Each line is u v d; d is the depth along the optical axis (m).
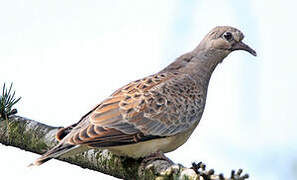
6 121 11.06
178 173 9.35
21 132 11.05
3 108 11.08
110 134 10.87
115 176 11.15
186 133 12.27
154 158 11.17
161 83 12.09
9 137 11.05
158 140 11.54
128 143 10.99
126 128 11.10
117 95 11.55
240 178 8.44
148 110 11.47
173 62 13.34
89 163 11.13
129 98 11.47
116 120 11.09
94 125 10.83
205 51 13.43
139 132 11.22
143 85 11.90
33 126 11.15
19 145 11.13
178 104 11.98
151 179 10.77
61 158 11.21
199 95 12.67
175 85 12.24
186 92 12.32
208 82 13.29
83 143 10.38
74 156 11.09
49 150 10.34
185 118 12.08
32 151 11.18
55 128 11.16
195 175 9.31
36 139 11.04
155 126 11.48
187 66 13.12
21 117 11.27
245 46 13.75
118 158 11.07
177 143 12.14
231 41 13.66
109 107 11.22
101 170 11.16
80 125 10.97
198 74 13.05
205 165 9.36
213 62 13.46
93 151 11.10
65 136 10.63
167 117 11.72
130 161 11.10
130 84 11.95
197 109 12.46
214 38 13.55
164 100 11.78
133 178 10.98
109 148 10.95
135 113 11.30
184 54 13.44
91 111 11.40
